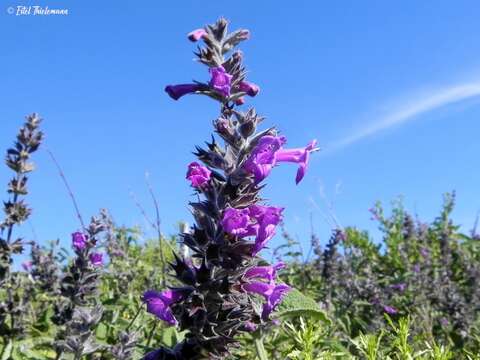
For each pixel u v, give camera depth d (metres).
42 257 0.41
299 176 0.16
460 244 0.63
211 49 0.18
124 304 0.34
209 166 0.16
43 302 0.41
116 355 0.22
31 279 0.42
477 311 0.45
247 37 0.18
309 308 0.19
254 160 0.15
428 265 0.54
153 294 0.15
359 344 0.17
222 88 0.17
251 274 0.16
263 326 0.19
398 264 0.58
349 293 0.39
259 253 0.16
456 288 0.48
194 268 0.15
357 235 0.63
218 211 0.15
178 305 0.15
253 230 0.15
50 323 0.35
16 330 0.33
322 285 0.45
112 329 0.29
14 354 0.25
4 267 0.36
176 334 0.24
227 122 0.16
